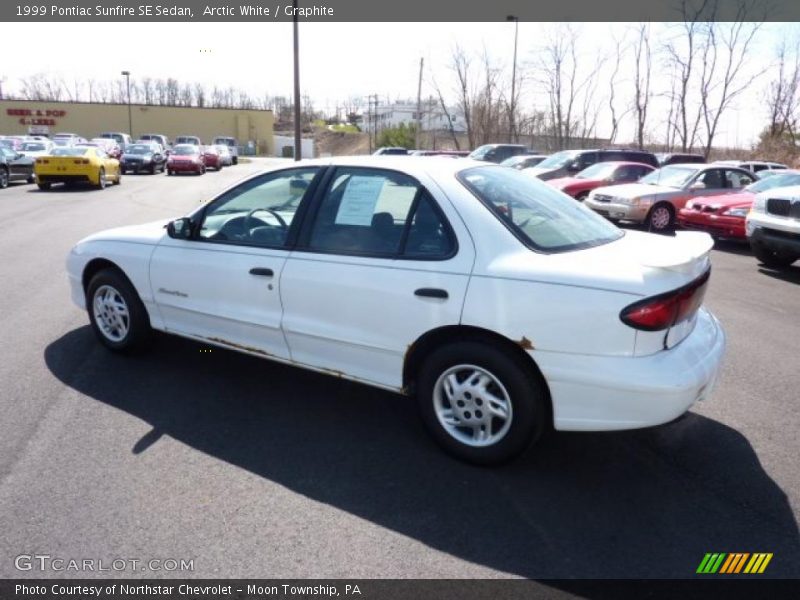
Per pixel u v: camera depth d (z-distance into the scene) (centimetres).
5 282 687
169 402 389
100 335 467
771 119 3338
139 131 5788
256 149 6166
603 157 1812
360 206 346
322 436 352
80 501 283
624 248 323
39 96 7012
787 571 247
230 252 387
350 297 336
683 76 3250
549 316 285
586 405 287
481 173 352
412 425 368
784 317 625
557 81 3791
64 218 1277
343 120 9556
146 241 434
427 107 5497
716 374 308
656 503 291
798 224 788
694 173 1299
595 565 249
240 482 302
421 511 283
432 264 313
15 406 376
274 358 379
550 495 297
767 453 340
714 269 898
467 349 306
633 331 274
